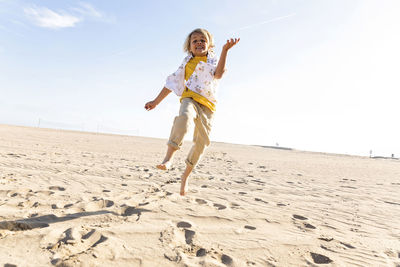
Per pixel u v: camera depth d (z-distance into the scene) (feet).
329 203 11.51
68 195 9.66
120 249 5.47
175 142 6.85
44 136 52.90
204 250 5.82
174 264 5.09
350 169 32.07
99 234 6.14
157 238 6.20
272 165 31.01
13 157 18.93
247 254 5.82
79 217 7.30
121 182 12.89
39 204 8.27
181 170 18.98
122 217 7.53
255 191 13.14
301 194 13.19
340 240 7.06
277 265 5.43
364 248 6.61
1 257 4.87
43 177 12.81
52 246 5.40
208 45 8.04
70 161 19.49
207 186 13.52
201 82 7.66
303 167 30.68
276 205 10.38
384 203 12.21
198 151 7.72
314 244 6.62
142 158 26.94
